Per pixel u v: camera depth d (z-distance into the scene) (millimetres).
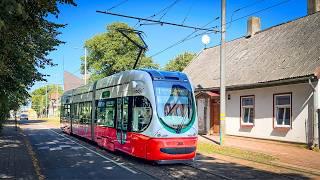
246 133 25344
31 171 12906
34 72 19797
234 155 17578
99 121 20844
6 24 8352
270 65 24516
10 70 14406
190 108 15406
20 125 54000
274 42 27234
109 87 19406
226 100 27562
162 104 14820
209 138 26094
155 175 12844
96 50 47594
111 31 46562
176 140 14633
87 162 15812
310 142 20047
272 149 19719
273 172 13445
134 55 46656
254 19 31766
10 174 12289
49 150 20250
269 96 23297
